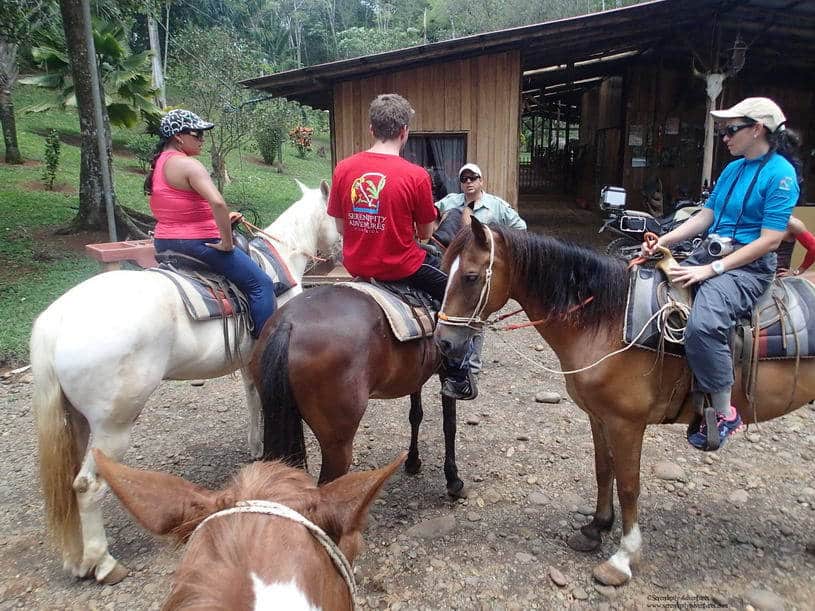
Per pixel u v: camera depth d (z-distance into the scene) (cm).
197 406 511
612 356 274
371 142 951
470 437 444
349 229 310
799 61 1252
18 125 2011
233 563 95
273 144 2188
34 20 1421
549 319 286
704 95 1348
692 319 260
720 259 277
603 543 318
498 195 945
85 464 285
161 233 343
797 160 266
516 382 549
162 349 302
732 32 1059
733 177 280
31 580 293
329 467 277
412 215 309
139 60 1598
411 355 304
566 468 397
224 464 413
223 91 1439
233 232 377
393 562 304
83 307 280
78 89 1059
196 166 327
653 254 288
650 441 430
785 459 403
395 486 378
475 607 273
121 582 291
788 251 598
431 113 932
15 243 982
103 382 276
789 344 276
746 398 281
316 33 4788
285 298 395
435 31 3903
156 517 112
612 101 1566
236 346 345
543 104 2148
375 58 846
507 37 838
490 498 362
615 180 1520
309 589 96
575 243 286
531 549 313
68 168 1622
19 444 441
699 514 342
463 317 280
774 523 334
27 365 574
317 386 261
